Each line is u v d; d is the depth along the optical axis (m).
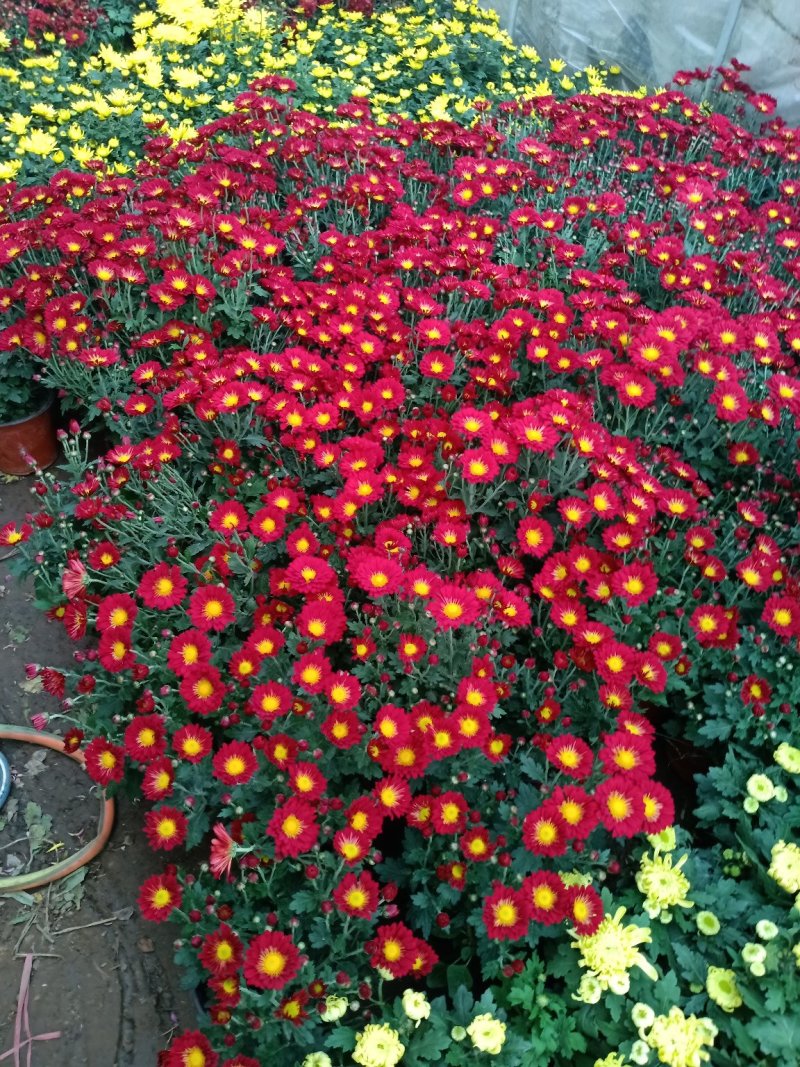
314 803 0.85
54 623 1.37
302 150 1.80
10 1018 0.95
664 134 2.04
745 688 1.01
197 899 0.85
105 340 1.41
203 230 1.52
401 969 0.78
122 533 1.15
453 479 1.19
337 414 1.21
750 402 1.37
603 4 2.82
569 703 1.05
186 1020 0.95
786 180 1.98
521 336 1.37
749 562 1.09
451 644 0.97
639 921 0.84
